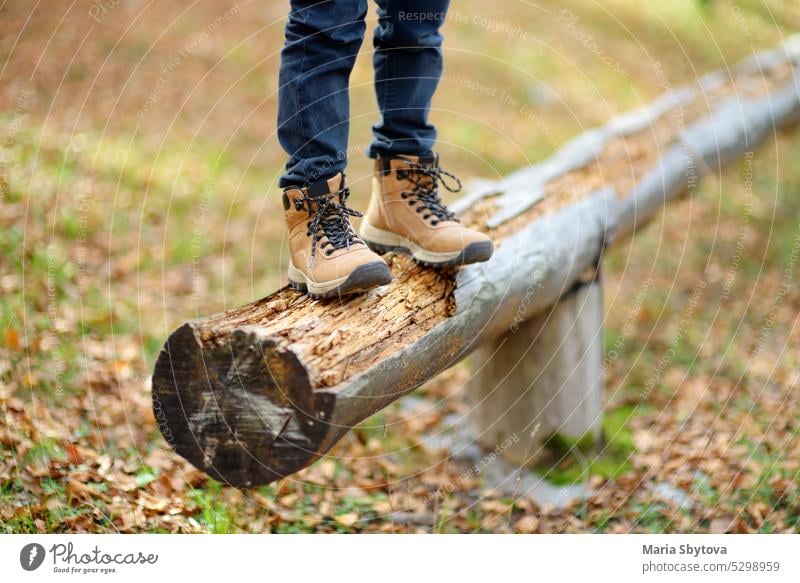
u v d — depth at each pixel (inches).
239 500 104.0
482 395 125.1
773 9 392.5
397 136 84.7
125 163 197.2
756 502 106.3
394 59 82.2
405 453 123.3
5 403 110.0
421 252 84.6
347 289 74.5
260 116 251.3
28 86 229.3
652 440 128.2
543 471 120.7
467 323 87.8
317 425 67.9
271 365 68.8
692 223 213.6
